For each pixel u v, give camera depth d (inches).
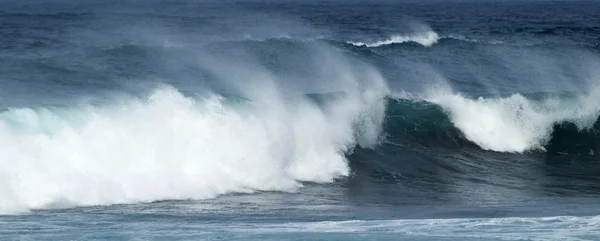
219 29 7849.4
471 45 5856.3
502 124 3366.1
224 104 2694.4
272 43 4995.1
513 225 1761.8
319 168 2714.1
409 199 2410.2
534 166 3041.3
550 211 2101.4
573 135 3388.3
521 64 5036.9
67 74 3870.6
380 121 3132.4
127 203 2150.6
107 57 4431.6
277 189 2460.6
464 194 2517.2
